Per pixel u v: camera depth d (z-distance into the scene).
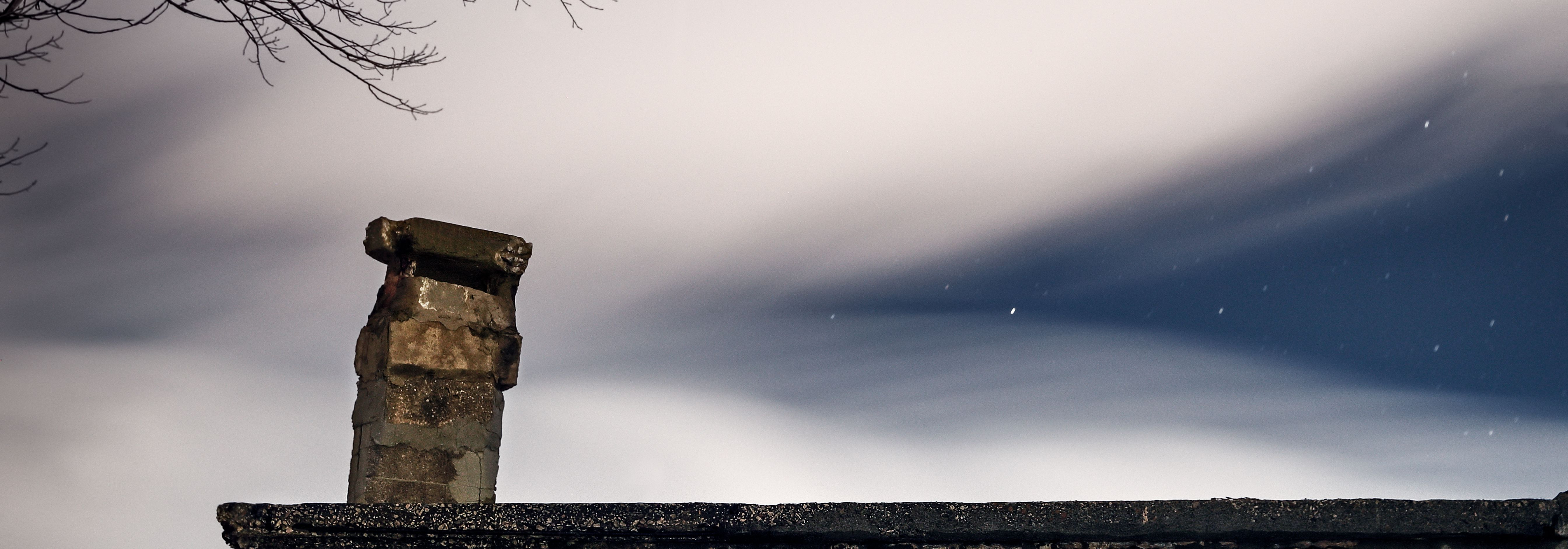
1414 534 5.15
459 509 5.69
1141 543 5.38
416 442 6.78
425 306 7.01
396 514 5.69
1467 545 5.14
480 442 6.98
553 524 5.64
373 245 7.29
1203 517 5.29
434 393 6.90
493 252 7.32
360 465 6.87
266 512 5.68
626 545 5.64
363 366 7.12
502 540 5.68
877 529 5.47
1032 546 5.42
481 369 7.08
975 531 5.41
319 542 5.71
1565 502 5.03
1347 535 5.23
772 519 5.53
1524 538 5.09
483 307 7.21
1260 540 5.30
